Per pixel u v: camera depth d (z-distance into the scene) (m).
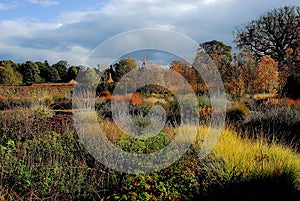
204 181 5.10
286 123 10.33
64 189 4.80
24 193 4.68
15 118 9.09
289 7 30.73
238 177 5.03
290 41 30.56
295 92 17.67
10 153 6.14
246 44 32.00
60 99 17.09
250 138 8.22
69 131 7.84
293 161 5.78
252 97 16.94
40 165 5.49
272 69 18.72
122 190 4.84
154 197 4.53
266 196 4.86
